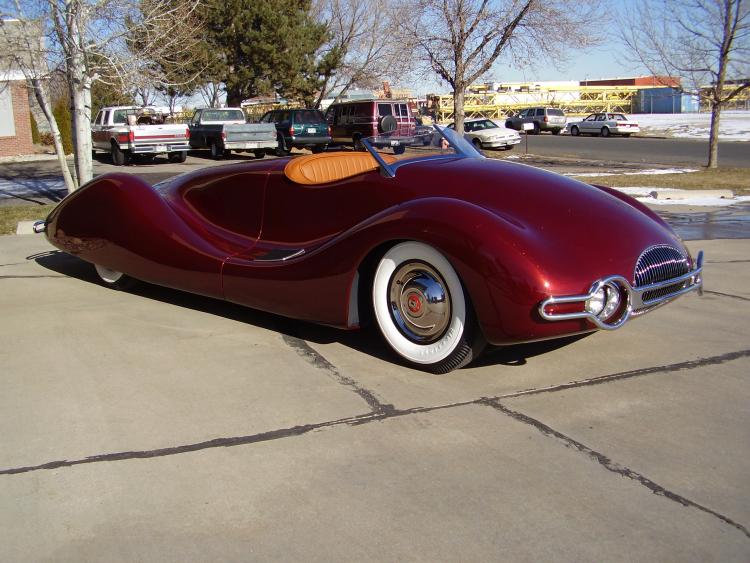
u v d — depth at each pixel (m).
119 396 3.32
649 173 16.80
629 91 57.84
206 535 2.24
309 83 31.95
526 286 3.14
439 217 3.34
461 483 2.53
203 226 4.70
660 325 4.41
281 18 30.17
